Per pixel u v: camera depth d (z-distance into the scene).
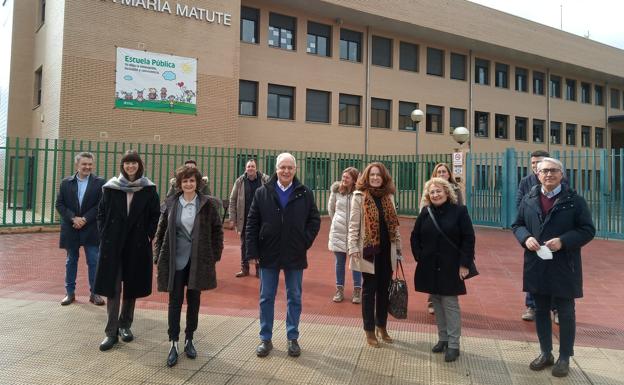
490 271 8.27
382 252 4.63
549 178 3.96
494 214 14.77
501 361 4.20
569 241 3.79
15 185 12.09
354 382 3.74
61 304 5.75
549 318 4.05
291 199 4.41
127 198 4.55
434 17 23.12
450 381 3.78
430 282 4.35
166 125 15.97
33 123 17.98
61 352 4.26
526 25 26.72
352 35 22.70
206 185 6.15
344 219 6.03
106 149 12.81
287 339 4.50
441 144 25.11
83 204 5.73
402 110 24.16
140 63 15.52
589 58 29.92
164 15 15.99
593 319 5.56
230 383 3.70
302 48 21.03
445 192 4.38
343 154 19.23
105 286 4.37
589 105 32.19
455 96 25.67
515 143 28.09
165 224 4.34
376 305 4.67
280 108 20.78
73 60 14.44
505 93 27.67
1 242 10.44
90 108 14.70
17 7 18.34
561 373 3.86
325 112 21.91
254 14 20.16
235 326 5.06
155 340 4.62
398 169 19.02
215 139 16.89
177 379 3.75
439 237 4.34
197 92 16.58
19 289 6.52
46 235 11.59
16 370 3.85
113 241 4.44
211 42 16.89
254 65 19.86
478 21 24.73
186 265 4.25
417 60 24.59
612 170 12.44
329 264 8.73
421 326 5.17
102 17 14.91
